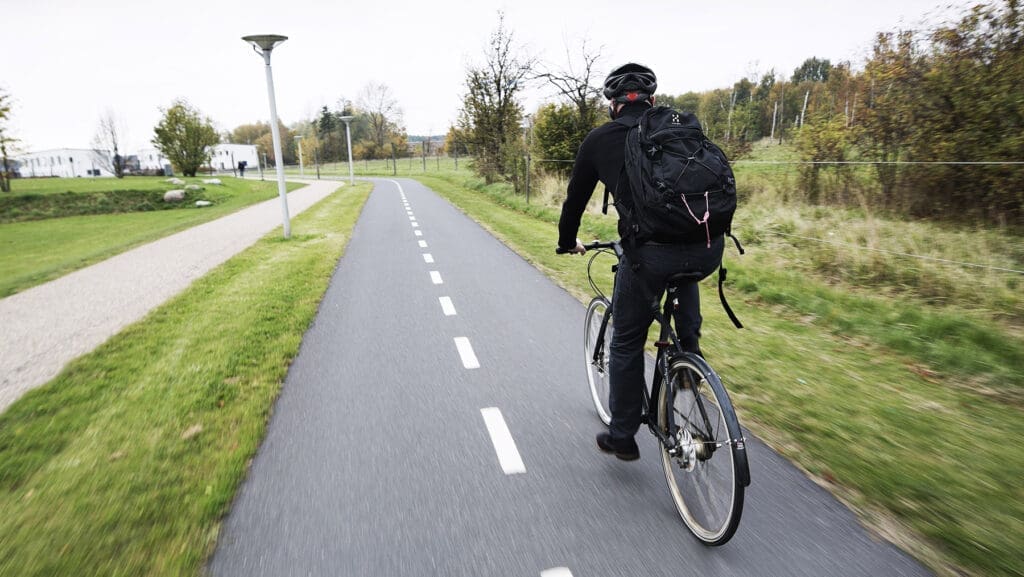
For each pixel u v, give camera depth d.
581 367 4.55
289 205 24.33
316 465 3.06
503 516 2.60
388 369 4.52
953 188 8.12
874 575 2.16
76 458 3.12
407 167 71.75
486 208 19.28
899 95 9.00
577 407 3.79
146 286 8.38
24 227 22.58
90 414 3.72
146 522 2.53
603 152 2.49
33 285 8.90
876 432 3.32
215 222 18.02
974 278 5.89
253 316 6.07
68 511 2.62
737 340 5.11
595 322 3.69
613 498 2.74
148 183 36.97
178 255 11.26
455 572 2.22
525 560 2.29
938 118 8.38
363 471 2.99
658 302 2.52
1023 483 2.76
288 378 4.34
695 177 2.22
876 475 2.84
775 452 3.11
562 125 20.34
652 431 2.79
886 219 8.50
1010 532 2.38
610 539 2.43
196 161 52.84
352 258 9.90
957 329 4.84
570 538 2.44
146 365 4.68
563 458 3.12
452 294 7.08
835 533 2.42
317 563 2.28
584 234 11.46
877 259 6.82
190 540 2.41
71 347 5.49
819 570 2.20
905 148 9.05
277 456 3.16
